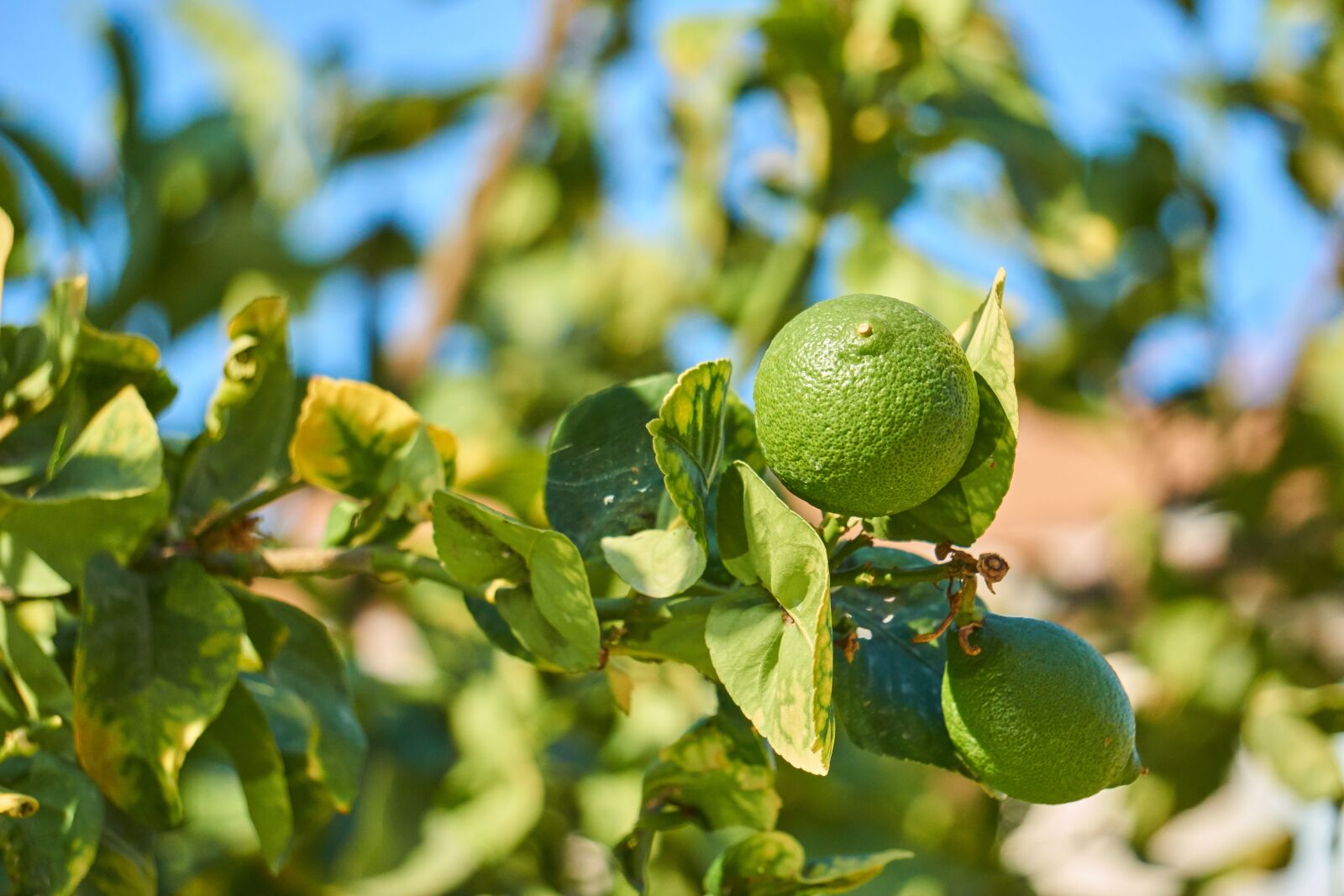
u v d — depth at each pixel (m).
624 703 0.91
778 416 0.81
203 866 1.26
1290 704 1.22
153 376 0.90
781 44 1.38
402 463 0.90
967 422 0.80
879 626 0.87
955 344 0.81
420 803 1.38
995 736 0.82
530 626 0.84
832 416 0.80
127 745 0.86
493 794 1.36
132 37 1.58
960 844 1.57
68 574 0.87
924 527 0.83
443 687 1.46
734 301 1.59
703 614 0.84
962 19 1.39
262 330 0.91
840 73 1.37
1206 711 1.51
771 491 0.80
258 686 0.94
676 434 0.82
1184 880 1.48
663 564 0.84
